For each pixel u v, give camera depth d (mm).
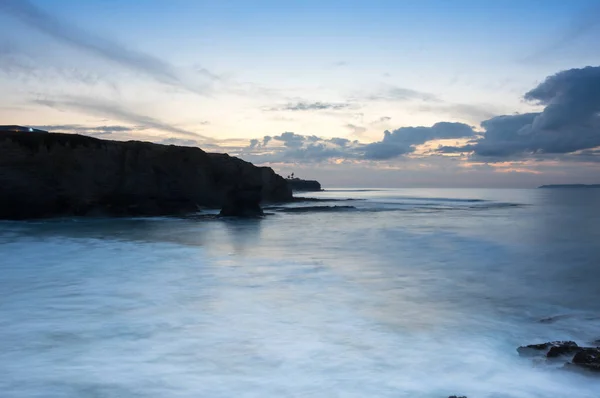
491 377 7059
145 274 15359
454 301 11797
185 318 10031
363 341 8609
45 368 7207
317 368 7324
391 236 28969
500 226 36531
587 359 7246
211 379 6859
